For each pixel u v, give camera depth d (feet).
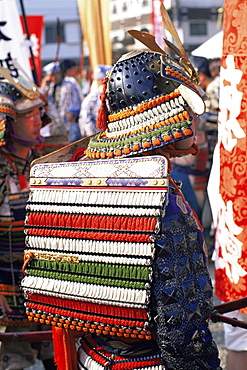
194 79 4.88
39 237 5.03
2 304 8.11
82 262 4.77
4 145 7.89
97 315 4.76
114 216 4.62
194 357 4.52
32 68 13.46
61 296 4.92
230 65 6.95
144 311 4.50
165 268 4.41
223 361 9.99
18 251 8.07
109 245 4.61
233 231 7.15
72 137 23.08
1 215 8.08
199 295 4.51
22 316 8.13
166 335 4.41
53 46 58.54
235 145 7.00
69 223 4.84
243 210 6.99
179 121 4.53
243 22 6.69
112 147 4.81
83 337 5.39
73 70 27.48
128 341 4.90
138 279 4.48
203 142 14.92
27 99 8.20
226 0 6.97
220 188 7.44
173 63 4.73
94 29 17.70
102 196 4.72
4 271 8.10
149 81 4.69
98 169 4.83
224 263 7.47
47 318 5.14
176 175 15.28
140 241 4.48
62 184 4.99
